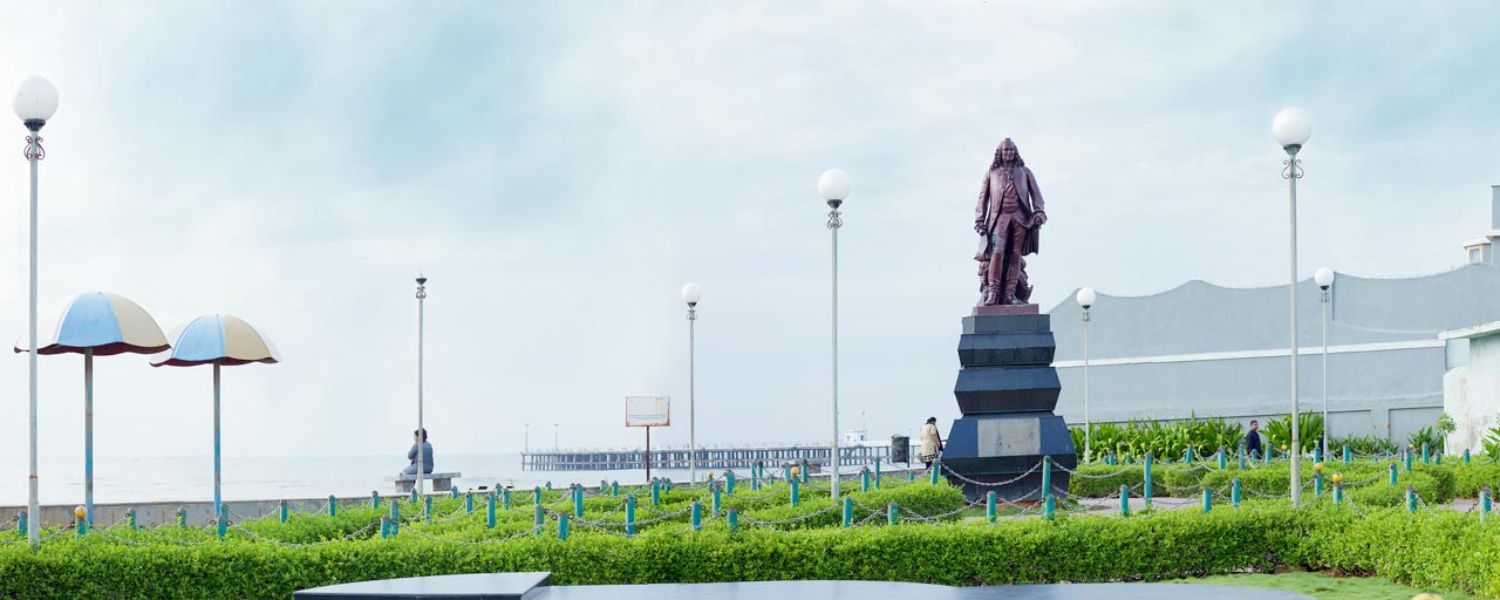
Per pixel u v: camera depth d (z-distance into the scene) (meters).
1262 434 38.16
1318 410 40.72
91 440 18.92
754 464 29.64
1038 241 25.84
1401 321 40.22
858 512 19.58
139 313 19.88
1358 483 23.70
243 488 62.97
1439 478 26.27
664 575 14.67
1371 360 40.38
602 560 14.62
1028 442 25.16
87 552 14.40
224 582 14.27
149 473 128.38
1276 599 7.42
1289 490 24.52
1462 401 35.97
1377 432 39.91
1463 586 13.77
